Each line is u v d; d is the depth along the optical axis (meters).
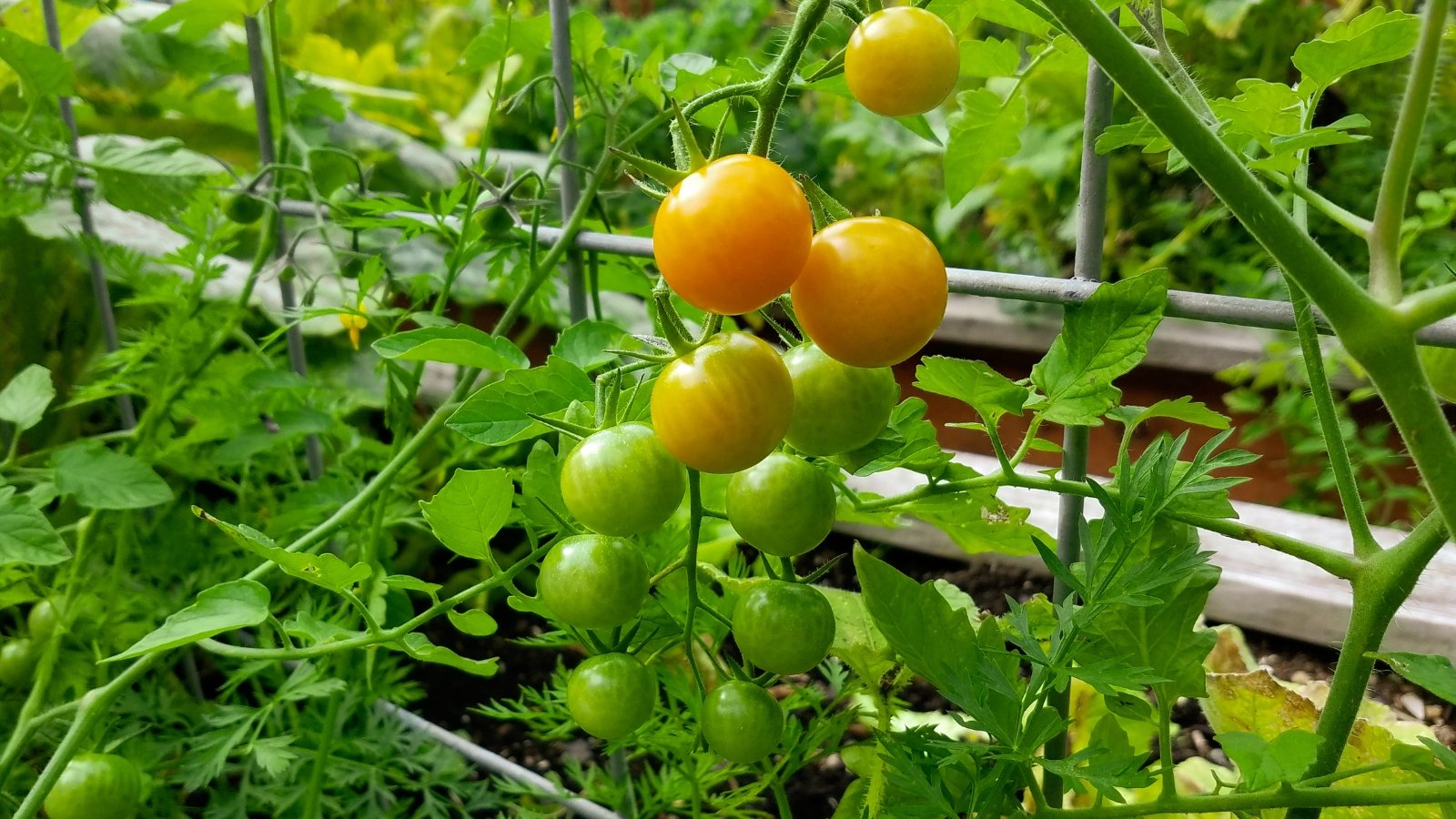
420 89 0.77
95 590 0.31
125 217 0.49
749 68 0.25
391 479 0.27
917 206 0.68
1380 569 0.17
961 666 0.17
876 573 0.19
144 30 0.33
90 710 0.23
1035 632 0.22
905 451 0.19
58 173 0.36
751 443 0.14
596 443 0.16
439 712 0.37
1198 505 0.19
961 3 0.20
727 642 0.34
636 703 0.18
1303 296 0.17
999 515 0.24
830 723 0.24
